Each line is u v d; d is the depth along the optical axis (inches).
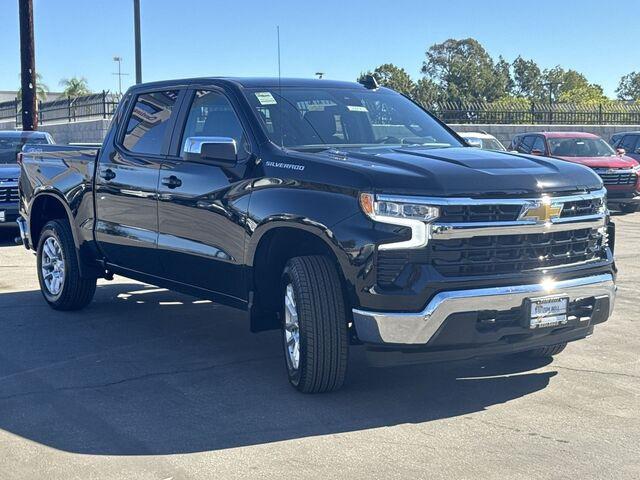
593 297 223.1
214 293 256.5
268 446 190.4
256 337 291.4
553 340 220.7
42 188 330.6
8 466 179.9
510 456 183.9
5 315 323.6
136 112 293.7
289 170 224.5
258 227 228.5
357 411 213.5
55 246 330.0
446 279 201.0
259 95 255.6
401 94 295.0
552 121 1205.1
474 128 1152.2
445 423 205.0
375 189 202.7
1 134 588.1
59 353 270.4
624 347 275.4
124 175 285.1
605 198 232.8
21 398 225.1
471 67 2613.2
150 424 205.2
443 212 201.2
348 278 206.4
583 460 181.8
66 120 1130.7
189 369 252.2
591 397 224.4
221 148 233.9
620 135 887.7
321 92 269.0
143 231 278.7
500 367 252.1
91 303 344.5
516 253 210.1
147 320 316.2
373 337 204.7
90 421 207.5
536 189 211.2
